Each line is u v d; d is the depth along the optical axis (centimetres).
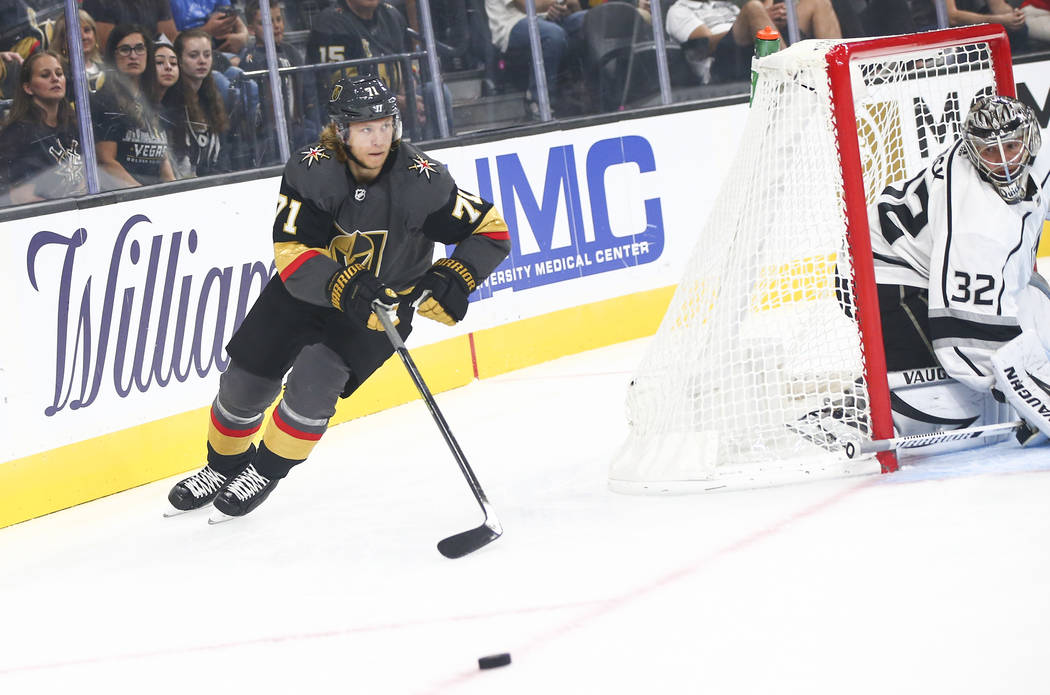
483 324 1403
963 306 761
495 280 1412
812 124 805
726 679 484
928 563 589
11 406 984
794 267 817
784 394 799
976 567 573
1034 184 760
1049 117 1772
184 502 923
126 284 1068
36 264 999
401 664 554
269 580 729
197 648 621
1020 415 773
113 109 1405
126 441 1071
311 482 996
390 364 1302
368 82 721
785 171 815
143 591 743
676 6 1770
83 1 1368
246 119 1517
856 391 795
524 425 1116
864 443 771
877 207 830
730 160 1652
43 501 1007
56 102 1366
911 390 811
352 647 588
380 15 1581
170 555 820
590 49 1728
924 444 789
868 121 929
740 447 793
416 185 754
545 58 1697
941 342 775
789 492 761
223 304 1159
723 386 802
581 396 1223
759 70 837
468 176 1382
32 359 996
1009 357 752
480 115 1669
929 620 515
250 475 869
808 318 818
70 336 1023
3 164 1345
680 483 787
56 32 1366
